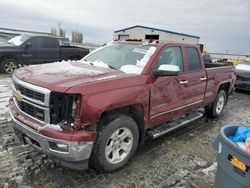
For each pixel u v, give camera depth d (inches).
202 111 225.1
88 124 110.0
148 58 147.0
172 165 141.6
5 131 169.8
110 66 152.2
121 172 130.1
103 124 119.3
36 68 140.7
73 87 106.3
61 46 466.0
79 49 490.9
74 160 108.7
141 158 147.0
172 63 164.1
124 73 136.6
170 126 173.0
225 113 269.7
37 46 429.7
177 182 124.7
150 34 1118.4
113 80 121.5
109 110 119.4
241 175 81.1
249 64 442.6
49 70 133.8
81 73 127.1
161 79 148.1
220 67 227.8
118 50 169.9
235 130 101.3
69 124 109.4
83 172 127.3
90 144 110.7
